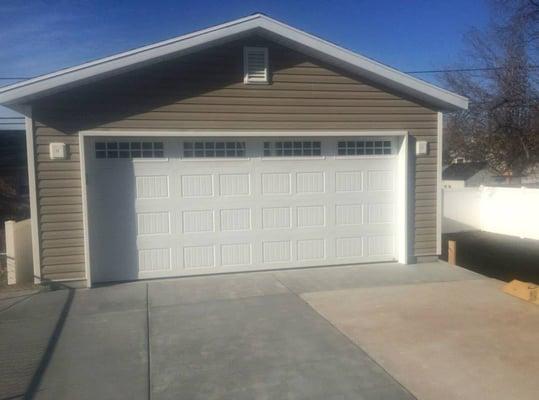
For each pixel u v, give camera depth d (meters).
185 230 8.88
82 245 8.32
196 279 8.80
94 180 8.45
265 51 8.86
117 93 8.31
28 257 9.32
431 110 9.73
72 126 8.17
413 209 9.80
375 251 9.82
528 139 24.92
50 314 7.00
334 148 9.48
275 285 8.33
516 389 4.62
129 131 8.37
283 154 9.25
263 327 6.36
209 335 6.11
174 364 5.30
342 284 8.34
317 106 9.17
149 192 8.70
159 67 8.45
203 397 4.58
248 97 8.86
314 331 6.18
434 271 9.19
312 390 4.68
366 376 4.94
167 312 7.03
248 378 4.95
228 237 9.08
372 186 9.72
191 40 8.30
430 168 9.84
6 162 20.23
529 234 15.40
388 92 9.49
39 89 7.75
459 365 5.15
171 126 8.55
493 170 29.06
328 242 9.56
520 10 21.17
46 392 4.71
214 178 8.95
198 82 8.63
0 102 7.70
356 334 6.06
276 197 9.25
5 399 4.57
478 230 17.00
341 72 9.25
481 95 26.22
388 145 9.77
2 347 5.80
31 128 8.03
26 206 19.23
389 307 7.08
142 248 8.73
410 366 5.14
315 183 9.42
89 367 5.25
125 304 7.42
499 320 6.46
